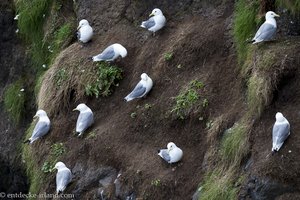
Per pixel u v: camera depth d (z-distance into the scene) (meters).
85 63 24.09
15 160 27.06
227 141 19.59
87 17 25.89
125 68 23.78
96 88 23.53
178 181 20.08
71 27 26.34
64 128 23.59
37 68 27.66
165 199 19.95
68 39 26.11
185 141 21.11
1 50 28.64
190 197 19.70
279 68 19.33
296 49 19.61
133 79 23.41
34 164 23.78
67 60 24.56
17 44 28.34
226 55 22.22
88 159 22.12
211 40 22.66
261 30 19.88
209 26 23.11
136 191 20.41
